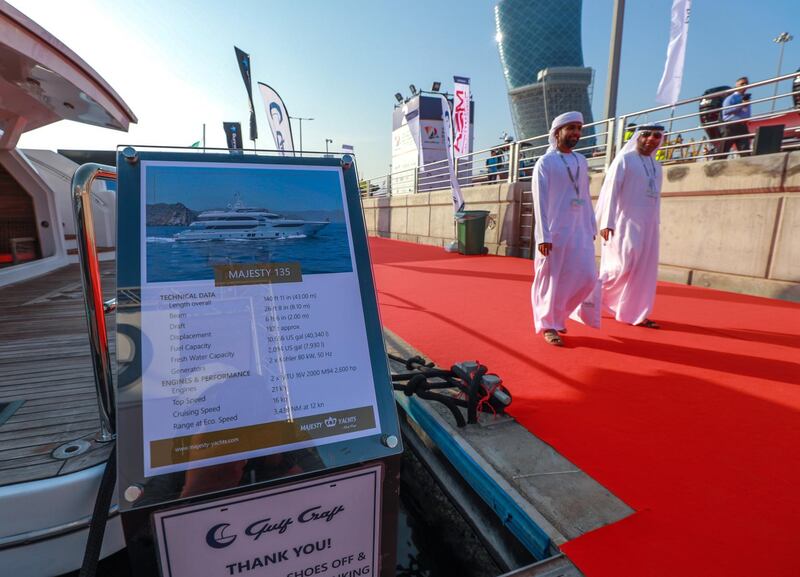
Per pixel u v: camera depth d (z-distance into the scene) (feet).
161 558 3.83
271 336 4.44
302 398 4.35
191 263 4.37
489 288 19.88
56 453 5.27
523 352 11.14
